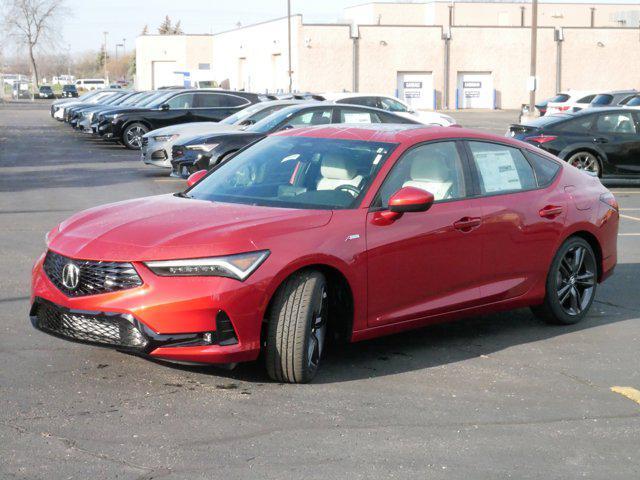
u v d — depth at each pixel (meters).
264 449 4.39
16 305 7.35
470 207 6.22
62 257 5.31
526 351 6.30
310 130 6.66
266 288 5.13
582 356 6.20
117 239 5.25
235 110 26.22
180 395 5.16
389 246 5.70
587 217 7.02
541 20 77.94
